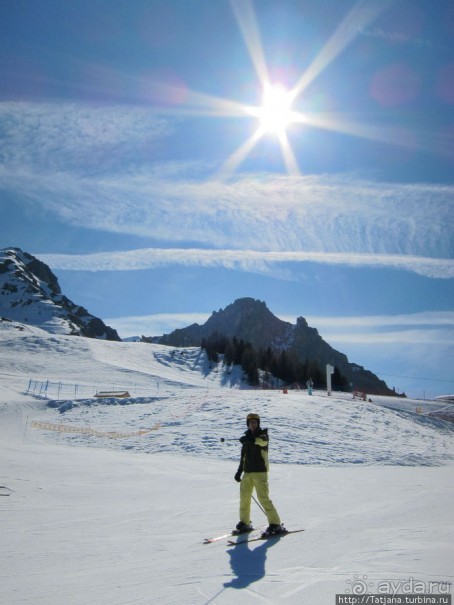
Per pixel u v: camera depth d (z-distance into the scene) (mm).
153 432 31453
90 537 8727
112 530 9266
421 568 6066
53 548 7977
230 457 24734
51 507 11516
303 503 11820
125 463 20734
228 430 30531
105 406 43188
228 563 6887
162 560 7227
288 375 104875
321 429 31781
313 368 108188
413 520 9180
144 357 100000
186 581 6199
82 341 102062
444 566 6102
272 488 14930
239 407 37281
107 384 69750
